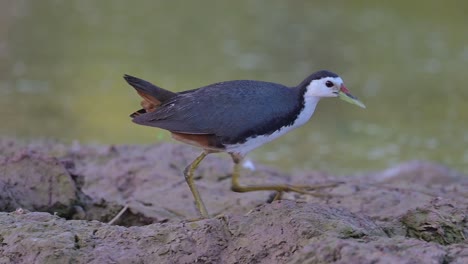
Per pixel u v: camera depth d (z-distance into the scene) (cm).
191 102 828
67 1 2906
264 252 721
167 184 1155
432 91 2072
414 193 1095
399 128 1816
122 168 1201
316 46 2427
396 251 670
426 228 783
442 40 2525
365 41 2484
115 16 2739
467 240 780
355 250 659
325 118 1870
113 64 2195
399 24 2691
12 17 2633
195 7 2898
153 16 2759
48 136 1688
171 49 2369
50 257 722
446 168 1434
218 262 731
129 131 1752
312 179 1246
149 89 852
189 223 768
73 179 988
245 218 759
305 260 671
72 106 1877
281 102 833
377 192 1092
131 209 1009
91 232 770
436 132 1803
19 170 955
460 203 950
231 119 816
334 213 764
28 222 784
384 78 2152
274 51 2359
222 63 2238
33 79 2050
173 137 850
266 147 1698
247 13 2822
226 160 1307
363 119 1873
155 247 743
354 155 1662
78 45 2370
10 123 1752
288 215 746
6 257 736
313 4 2944
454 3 2920
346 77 2152
